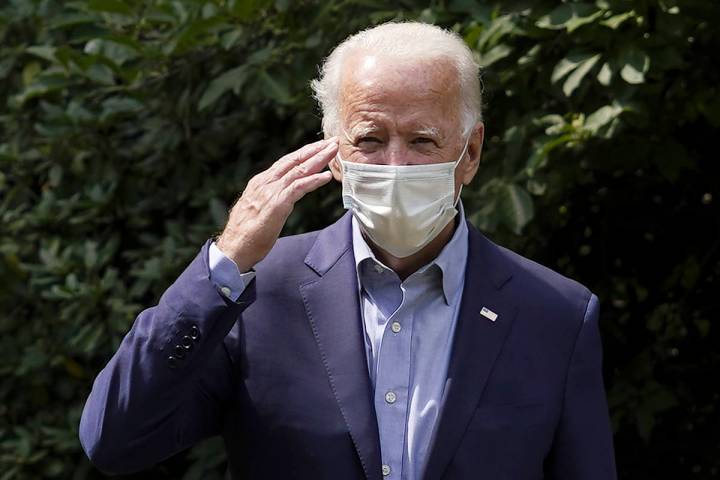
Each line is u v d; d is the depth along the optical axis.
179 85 15.70
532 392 8.26
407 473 8.07
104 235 17.48
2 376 17.97
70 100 17.69
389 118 7.88
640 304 15.53
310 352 8.26
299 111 15.23
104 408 7.74
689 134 14.91
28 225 17.83
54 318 17.44
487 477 8.05
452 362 8.23
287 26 14.38
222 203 15.78
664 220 15.59
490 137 13.79
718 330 15.54
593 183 15.32
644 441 15.63
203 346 7.66
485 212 12.84
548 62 12.81
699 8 12.21
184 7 14.47
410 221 7.93
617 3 12.02
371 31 8.24
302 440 8.05
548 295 8.62
